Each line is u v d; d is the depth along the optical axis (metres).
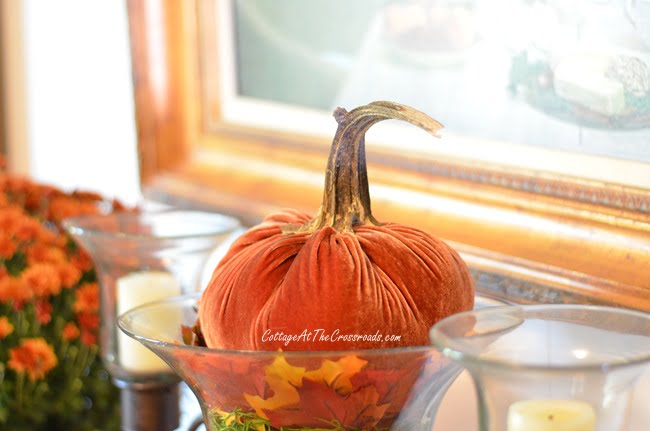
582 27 1.09
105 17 1.86
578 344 0.89
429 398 0.98
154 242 1.27
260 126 1.47
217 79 1.54
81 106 1.99
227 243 1.47
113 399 1.52
